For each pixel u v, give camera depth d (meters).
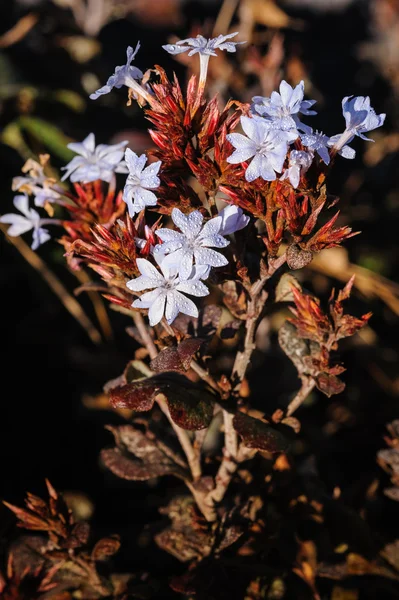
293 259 0.25
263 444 0.26
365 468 0.40
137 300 0.24
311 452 0.40
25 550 0.31
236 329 0.28
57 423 0.46
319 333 0.27
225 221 0.25
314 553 0.32
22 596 0.29
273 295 0.28
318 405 0.44
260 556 0.32
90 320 0.49
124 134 0.48
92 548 0.30
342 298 0.27
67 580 0.31
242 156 0.24
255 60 0.45
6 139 0.49
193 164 0.25
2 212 0.49
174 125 0.26
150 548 0.37
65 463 0.44
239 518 0.30
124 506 0.41
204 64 0.26
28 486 0.42
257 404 0.43
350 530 0.32
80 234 0.29
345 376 0.47
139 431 0.31
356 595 0.33
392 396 0.46
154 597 0.34
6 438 0.45
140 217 0.25
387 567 0.32
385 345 0.49
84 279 0.46
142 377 0.30
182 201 0.25
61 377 0.48
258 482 0.33
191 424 0.26
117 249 0.25
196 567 0.30
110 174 0.28
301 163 0.24
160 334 0.29
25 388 0.47
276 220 0.25
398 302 0.48
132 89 0.26
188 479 0.30
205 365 0.27
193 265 0.24
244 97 0.46
